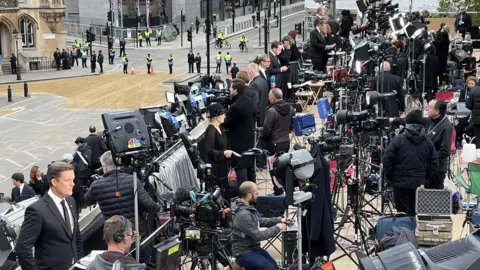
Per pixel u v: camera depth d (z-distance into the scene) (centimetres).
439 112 1416
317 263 1192
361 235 1236
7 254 1038
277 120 1573
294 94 2245
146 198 1091
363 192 1429
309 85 2355
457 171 1661
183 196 1086
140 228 1109
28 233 934
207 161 1429
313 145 1188
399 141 1273
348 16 3003
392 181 1294
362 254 600
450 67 2675
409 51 2272
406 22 2025
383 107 1742
